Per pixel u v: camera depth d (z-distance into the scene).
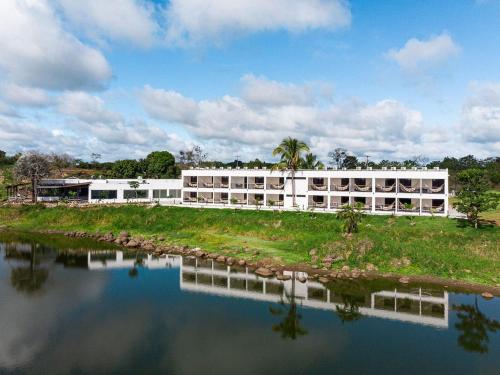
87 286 43.28
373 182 74.38
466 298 38.62
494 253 48.59
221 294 40.69
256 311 36.09
